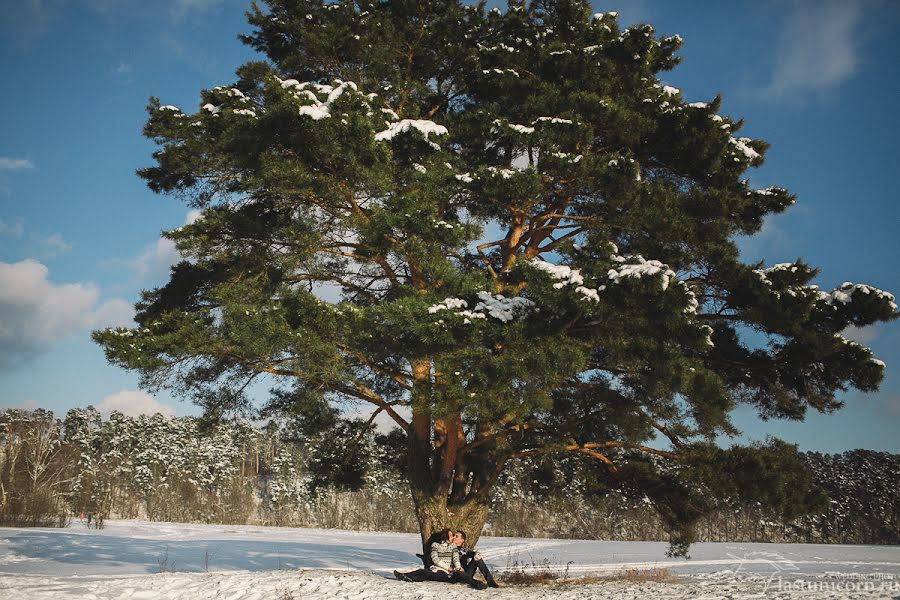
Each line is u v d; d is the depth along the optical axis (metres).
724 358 15.66
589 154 14.48
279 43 17.58
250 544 35.06
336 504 89.75
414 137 14.05
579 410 15.77
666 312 12.06
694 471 13.70
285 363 14.52
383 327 12.86
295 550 31.86
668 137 15.77
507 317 12.58
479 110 15.52
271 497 99.25
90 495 68.88
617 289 12.22
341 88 14.21
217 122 14.48
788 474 13.65
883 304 13.77
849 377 14.36
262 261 15.02
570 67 16.41
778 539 71.75
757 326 14.65
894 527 76.81
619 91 16.55
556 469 17.66
